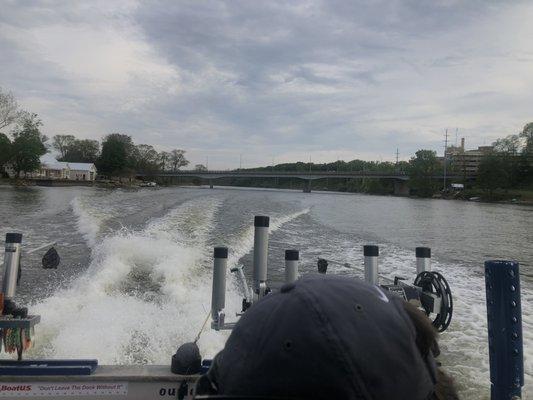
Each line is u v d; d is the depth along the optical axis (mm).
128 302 6812
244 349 893
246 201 37438
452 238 21109
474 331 6613
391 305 963
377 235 20594
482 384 4965
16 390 2768
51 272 8828
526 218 39875
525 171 108500
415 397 883
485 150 142000
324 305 874
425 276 3760
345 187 140625
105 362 4941
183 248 10664
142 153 132625
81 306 6527
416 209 50281
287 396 828
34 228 16078
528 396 4703
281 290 979
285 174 105500
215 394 921
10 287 3053
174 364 2846
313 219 26938
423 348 1015
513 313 2508
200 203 29781
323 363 814
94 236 12938
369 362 831
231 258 11500
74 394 2793
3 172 98625
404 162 156750
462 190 103625
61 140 143875
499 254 15945
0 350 2883
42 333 5469
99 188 78500
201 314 6355
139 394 2822
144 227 15406
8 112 91062
